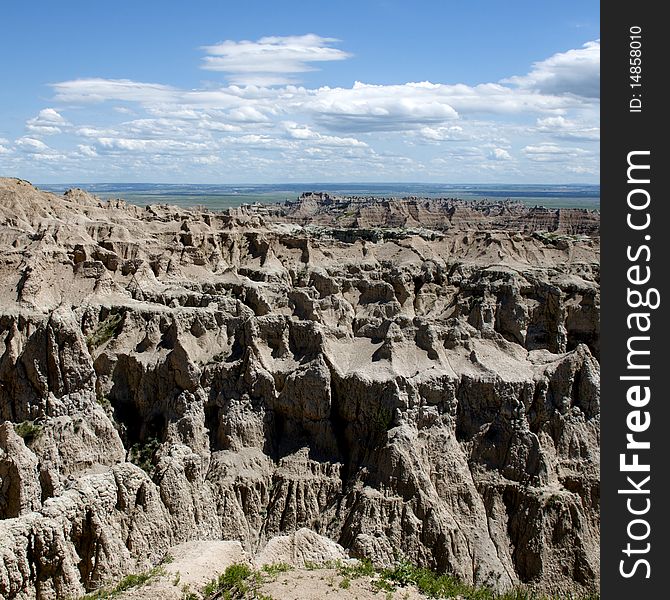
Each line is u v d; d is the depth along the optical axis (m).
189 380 58.44
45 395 55.91
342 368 59.97
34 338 56.75
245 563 34.41
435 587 31.39
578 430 57.12
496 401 57.69
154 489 40.81
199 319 62.97
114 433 55.19
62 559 34.53
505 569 51.06
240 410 57.81
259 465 56.12
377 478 52.72
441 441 55.62
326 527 52.38
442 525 50.34
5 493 46.56
